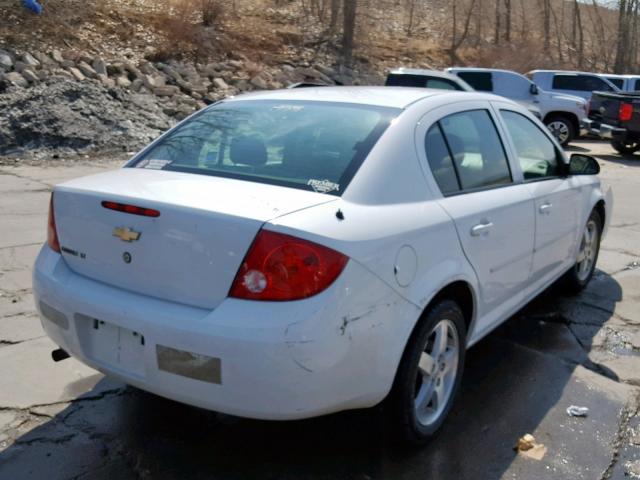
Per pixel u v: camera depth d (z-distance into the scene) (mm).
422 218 3102
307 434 3391
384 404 3131
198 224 2674
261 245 2582
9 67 14602
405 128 3324
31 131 12422
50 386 3787
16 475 2996
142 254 2814
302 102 3727
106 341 2955
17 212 7895
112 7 19500
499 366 4273
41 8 17328
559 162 4887
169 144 3658
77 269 3096
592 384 4062
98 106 13688
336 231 2691
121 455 3174
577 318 5148
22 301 5023
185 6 20906
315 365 2588
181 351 2645
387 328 2850
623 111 16000
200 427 3430
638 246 7379
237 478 3033
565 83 20172
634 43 34688
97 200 2961
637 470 3209
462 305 3602
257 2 26078
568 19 37906
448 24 31031
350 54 23422
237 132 3561
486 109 4086
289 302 2564
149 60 18078
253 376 2553
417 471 3117
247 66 19719
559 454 3307
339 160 3127
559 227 4668
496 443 3379
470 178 3684
